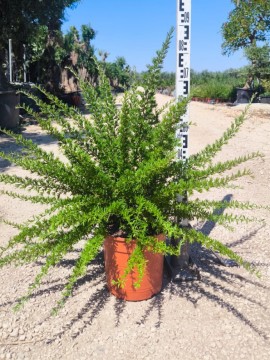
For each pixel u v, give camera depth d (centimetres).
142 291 273
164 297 284
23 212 446
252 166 641
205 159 267
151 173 238
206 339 244
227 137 265
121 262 262
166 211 264
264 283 305
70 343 241
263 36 1755
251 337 245
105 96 275
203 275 315
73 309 270
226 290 294
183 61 281
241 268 327
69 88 1811
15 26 1098
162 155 257
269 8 1644
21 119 1045
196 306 274
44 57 1639
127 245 254
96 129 273
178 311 269
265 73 1812
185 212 260
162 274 290
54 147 770
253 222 419
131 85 271
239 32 1745
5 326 253
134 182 239
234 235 390
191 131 1014
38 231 246
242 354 232
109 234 261
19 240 243
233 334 248
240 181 563
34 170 246
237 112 1438
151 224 255
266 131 1009
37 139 855
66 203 249
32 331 250
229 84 2450
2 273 312
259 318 263
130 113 263
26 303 274
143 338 244
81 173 244
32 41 1331
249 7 1692
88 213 240
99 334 247
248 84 1909
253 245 369
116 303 276
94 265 324
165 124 249
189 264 313
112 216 273
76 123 274
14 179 256
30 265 324
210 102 2189
